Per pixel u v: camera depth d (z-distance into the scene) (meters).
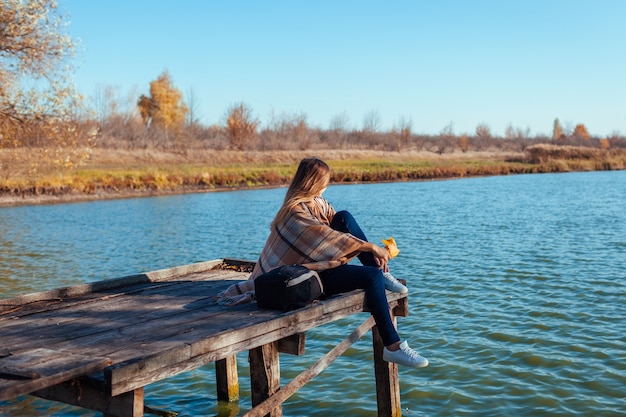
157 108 86.31
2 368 3.79
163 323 5.03
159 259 18.22
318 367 5.52
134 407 3.84
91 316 5.37
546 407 7.00
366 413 6.91
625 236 20.03
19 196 38.31
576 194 38.09
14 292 13.71
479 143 112.69
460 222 25.16
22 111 18.86
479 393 7.43
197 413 7.04
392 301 6.04
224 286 6.61
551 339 9.41
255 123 80.25
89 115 21.11
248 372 8.32
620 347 8.98
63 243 21.61
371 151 86.12
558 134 152.88
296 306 5.19
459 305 11.62
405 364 5.43
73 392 4.03
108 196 41.44
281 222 5.68
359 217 27.75
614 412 6.85
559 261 15.86
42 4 18.16
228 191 47.12
